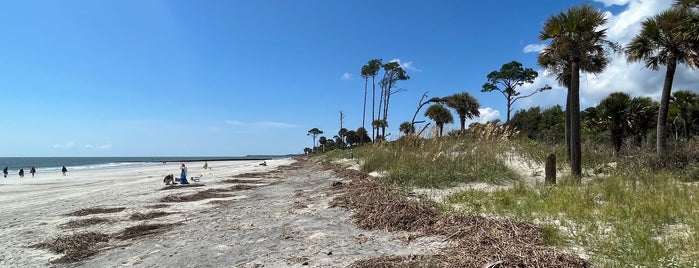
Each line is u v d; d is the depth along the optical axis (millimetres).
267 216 9664
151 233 8750
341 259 5469
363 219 8039
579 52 12773
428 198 10234
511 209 7918
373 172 18812
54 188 26281
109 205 14492
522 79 41594
